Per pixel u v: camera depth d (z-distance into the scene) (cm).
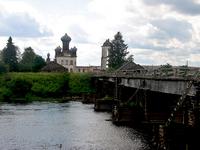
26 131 5425
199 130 3478
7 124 6069
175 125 3622
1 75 13100
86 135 5106
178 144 3578
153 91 5509
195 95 3488
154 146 4144
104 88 10844
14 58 18550
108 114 7762
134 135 5084
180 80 4000
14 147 4341
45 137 4969
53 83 13088
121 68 13012
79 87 13312
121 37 16825
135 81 6375
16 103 10231
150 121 5912
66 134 5197
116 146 4378
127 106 6291
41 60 17900
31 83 12706
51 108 8875
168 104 5938
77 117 7156
